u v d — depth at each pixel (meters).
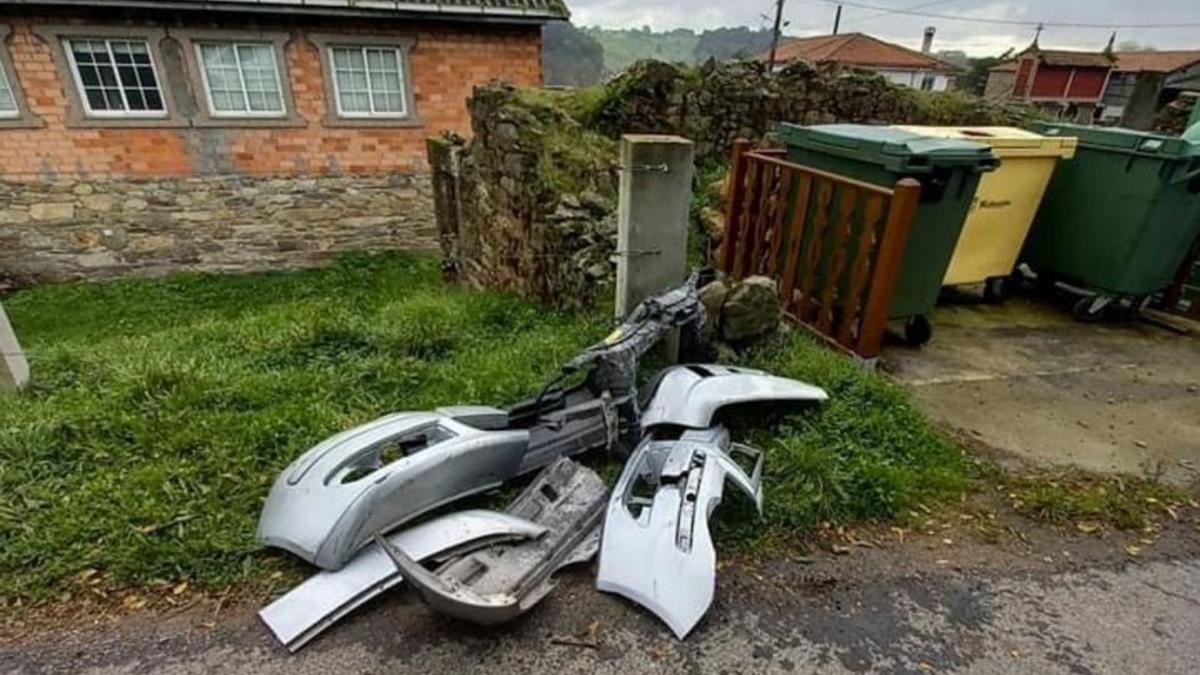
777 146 5.79
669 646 1.89
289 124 9.52
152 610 1.99
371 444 2.26
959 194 3.41
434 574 1.93
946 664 1.87
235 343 4.16
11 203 8.73
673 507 2.19
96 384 3.34
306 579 2.09
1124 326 4.22
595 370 2.77
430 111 10.15
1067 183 4.17
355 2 8.87
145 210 9.30
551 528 2.23
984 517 2.49
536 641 1.90
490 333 4.34
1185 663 1.88
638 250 3.36
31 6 7.92
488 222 6.45
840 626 1.99
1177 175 3.63
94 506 2.34
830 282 3.59
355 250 10.57
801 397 2.87
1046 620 2.03
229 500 2.41
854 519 2.45
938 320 4.27
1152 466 2.82
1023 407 3.26
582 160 5.43
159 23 8.44
